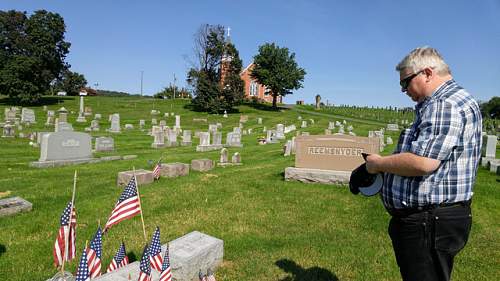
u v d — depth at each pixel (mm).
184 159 18219
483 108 81125
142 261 3777
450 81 2711
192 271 4957
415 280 2758
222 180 11797
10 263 5492
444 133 2451
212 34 70375
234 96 67875
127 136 31328
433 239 2674
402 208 2814
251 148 25062
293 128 42031
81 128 38219
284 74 74250
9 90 61438
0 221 7551
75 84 91438
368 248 6109
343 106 90562
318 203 8977
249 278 5078
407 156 2541
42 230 7070
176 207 8547
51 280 4047
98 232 4207
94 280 4074
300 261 5578
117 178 11531
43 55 66625
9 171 14008
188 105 72062
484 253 6023
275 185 10945
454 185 2617
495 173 13930
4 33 66562
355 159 11602
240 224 7371
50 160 15727
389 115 71188
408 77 2789
